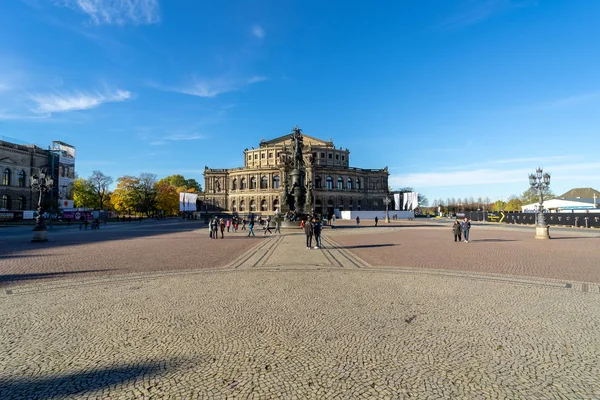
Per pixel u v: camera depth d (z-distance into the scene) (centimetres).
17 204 8494
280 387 494
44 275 1373
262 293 1059
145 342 661
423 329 730
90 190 11469
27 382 510
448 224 6925
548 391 484
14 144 8450
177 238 3394
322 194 11400
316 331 718
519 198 16400
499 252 2144
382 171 12656
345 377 523
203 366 560
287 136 13275
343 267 1564
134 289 1121
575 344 649
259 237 3506
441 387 493
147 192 10800
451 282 1229
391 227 5634
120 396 472
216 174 12262
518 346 640
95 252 2167
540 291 1085
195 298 998
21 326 756
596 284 1187
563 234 4019
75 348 634
